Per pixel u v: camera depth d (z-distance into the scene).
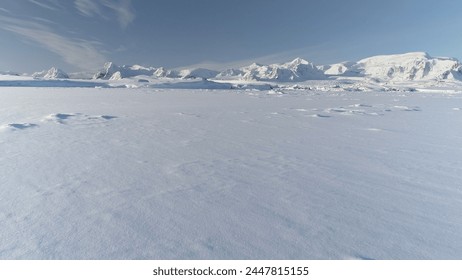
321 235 2.64
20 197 3.45
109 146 6.39
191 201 3.39
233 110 15.70
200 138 7.52
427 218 3.01
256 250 2.39
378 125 10.34
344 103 23.20
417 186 3.99
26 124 9.05
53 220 2.88
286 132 8.62
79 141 6.90
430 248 2.46
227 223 2.85
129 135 7.81
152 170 4.62
